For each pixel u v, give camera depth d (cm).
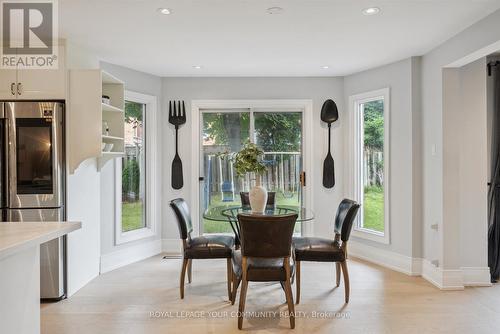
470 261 349
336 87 469
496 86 368
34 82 314
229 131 483
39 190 303
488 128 375
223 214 328
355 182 454
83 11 262
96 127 318
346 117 464
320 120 468
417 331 252
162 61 395
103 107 339
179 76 465
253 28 298
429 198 366
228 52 363
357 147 455
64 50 316
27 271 172
